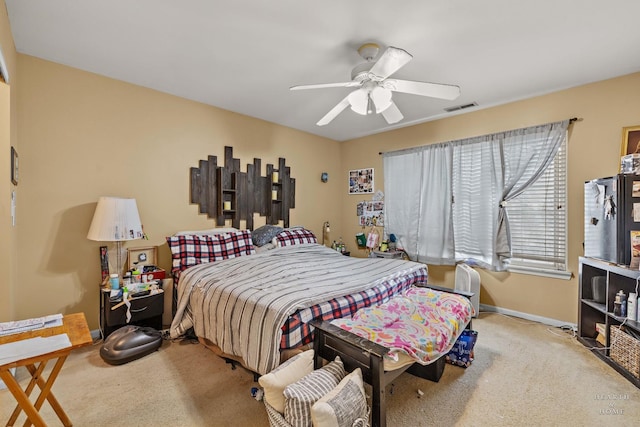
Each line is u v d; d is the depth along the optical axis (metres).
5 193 1.88
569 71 2.62
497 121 3.42
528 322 3.15
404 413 1.70
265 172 4.12
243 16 1.91
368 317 1.95
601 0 1.73
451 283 3.81
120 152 2.87
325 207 4.95
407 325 1.89
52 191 2.51
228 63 2.54
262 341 1.74
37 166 2.43
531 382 2.02
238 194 3.78
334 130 4.56
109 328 2.55
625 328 2.22
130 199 2.65
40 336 1.36
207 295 2.29
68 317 1.57
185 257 2.90
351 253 5.01
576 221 2.94
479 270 3.58
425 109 3.56
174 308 2.88
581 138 2.90
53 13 1.88
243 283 2.23
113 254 2.82
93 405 1.75
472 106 3.46
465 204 3.64
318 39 2.17
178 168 3.27
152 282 2.74
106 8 1.84
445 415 1.69
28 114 2.39
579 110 2.91
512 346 2.57
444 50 2.29
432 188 3.92
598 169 2.81
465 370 2.18
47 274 2.49
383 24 1.98
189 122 3.35
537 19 1.92
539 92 3.07
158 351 2.43
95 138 2.72
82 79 2.65
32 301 2.42
